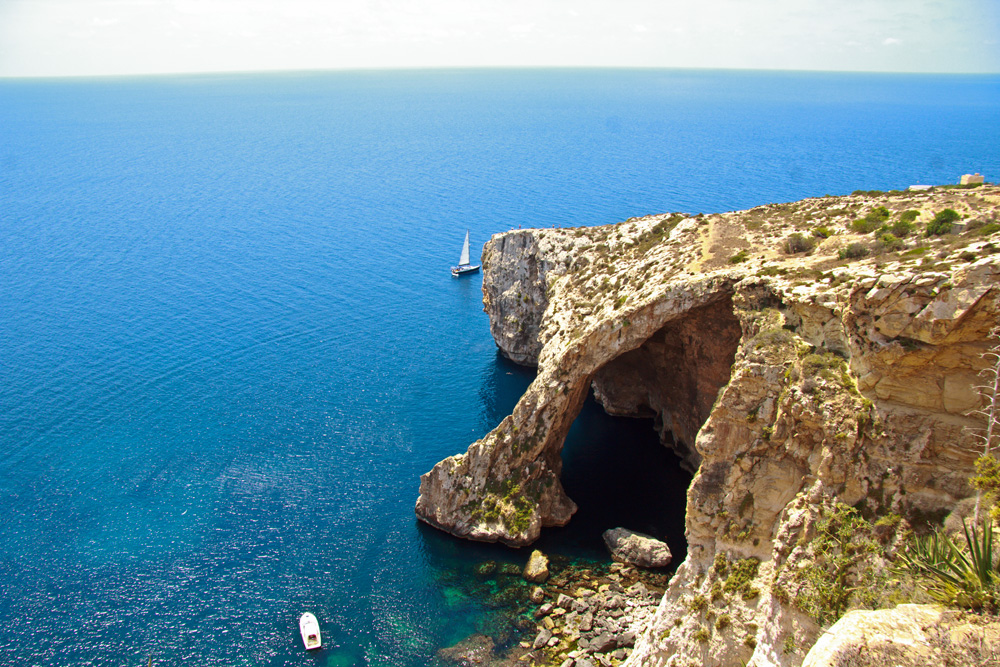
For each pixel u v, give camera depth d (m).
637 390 85.81
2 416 84.56
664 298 61.75
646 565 58.16
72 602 54.72
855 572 36.19
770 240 65.38
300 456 75.44
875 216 60.59
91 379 95.62
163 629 52.25
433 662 49.16
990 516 29.58
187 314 123.50
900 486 36.44
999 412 33.94
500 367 101.50
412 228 195.62
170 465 73.62
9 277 148.12
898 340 36.34
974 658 22.66
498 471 64.25
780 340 46.09
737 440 46.84
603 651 49.12
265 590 56.12
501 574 57.72
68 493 68.69
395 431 81.12
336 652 50.19
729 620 43.00
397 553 60.38
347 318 122.19
